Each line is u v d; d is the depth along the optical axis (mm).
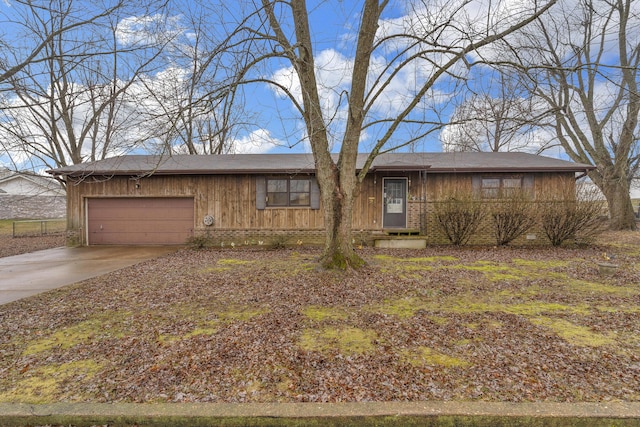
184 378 2818
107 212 12008
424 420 2268
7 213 23688
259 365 3023
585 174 11820
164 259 9062
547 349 3307
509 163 11812
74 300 5160
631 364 3000
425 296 5203
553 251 9945
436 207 11320
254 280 6320
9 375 2930
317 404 2402
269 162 12742
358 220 11664
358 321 4137
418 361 3074
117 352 3344
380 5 6309
